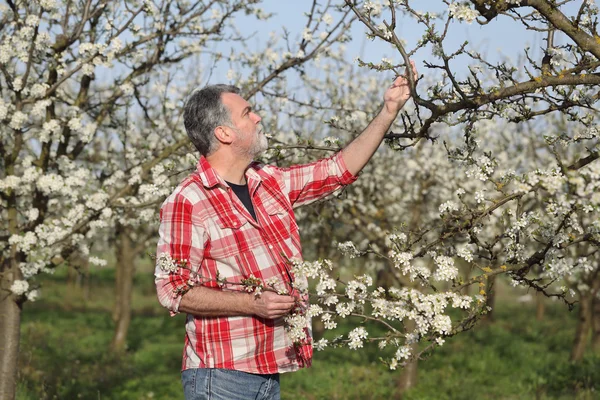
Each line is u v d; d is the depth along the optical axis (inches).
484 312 97.4
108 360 448.5
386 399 357.7
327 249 432.8
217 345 99.7
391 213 389.1
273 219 104.2
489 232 346.3
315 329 513.7
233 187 104.3
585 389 370.6
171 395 364.2
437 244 111.3
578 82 102.0
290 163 196.1
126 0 229.3
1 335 226.5
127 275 505.7
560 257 106.1
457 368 430.9
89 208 232.1
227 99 103.3
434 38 101.5
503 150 440.5
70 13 226.5
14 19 219.5
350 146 112.0
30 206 237.0
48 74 229.6
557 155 103.3
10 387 226.4
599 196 80.0
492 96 104.3
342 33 216.8
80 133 236.2
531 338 560.1
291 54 224.4
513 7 102.4
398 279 308.8
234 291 98.7
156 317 693.9
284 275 101.3
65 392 331.9
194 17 234.4
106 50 223.3
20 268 223.9
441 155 368.5
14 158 226.8
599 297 393.7
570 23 103.9
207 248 100.0
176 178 238.5
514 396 366.6
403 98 109.7
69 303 758.5
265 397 102.9
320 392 362.9
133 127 253.8
